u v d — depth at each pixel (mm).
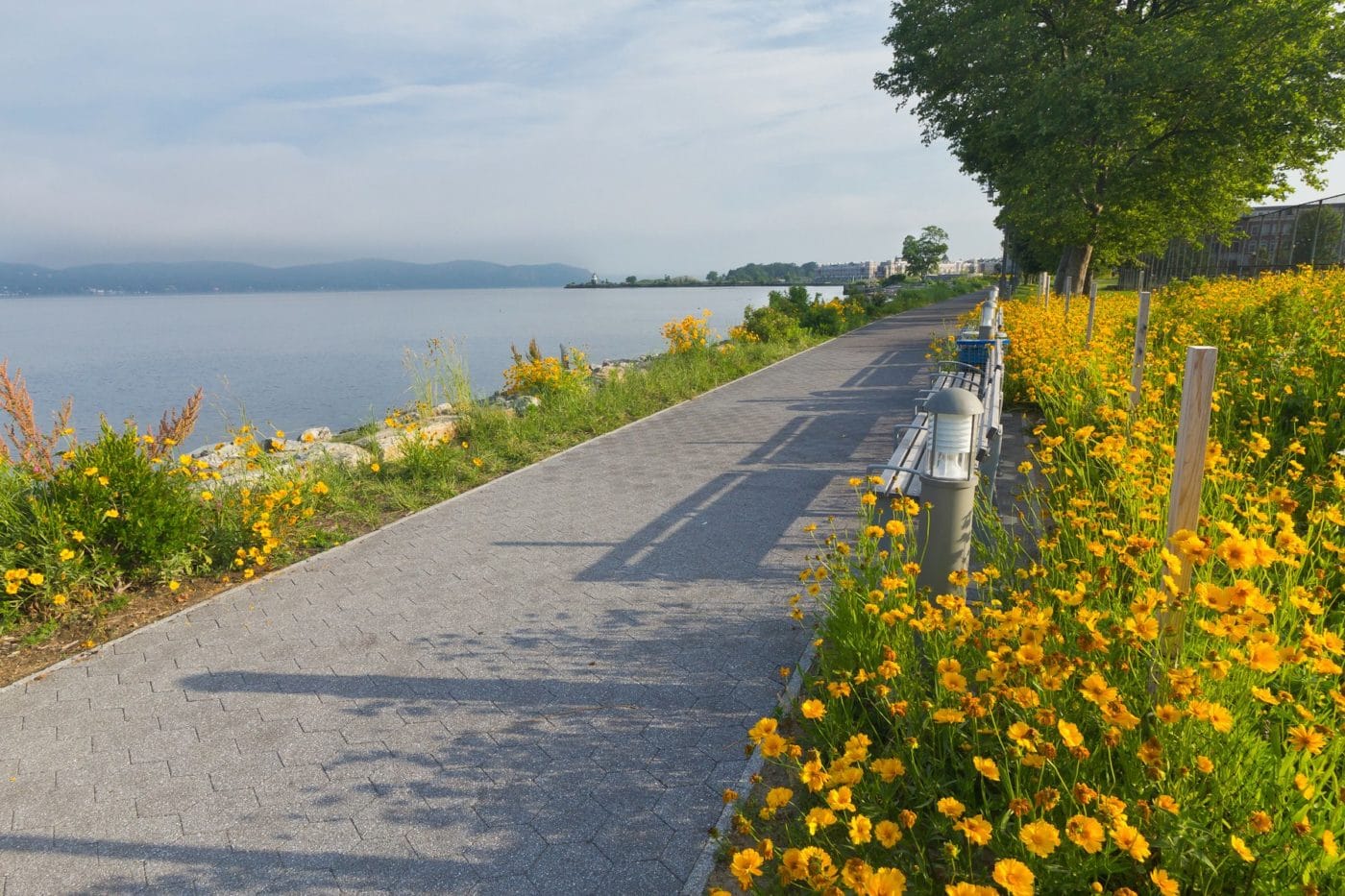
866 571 3408
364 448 8305
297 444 8859
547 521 6070
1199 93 20312
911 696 2725
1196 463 2605
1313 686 2592
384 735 3240
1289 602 2732
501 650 3938
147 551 4891
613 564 5062
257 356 38812
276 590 4926
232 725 3367
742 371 14945
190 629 4387
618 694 3455
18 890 2467
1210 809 2102
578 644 3949
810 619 4043
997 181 24141
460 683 3635
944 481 3326
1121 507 4133
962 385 8984
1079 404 6840
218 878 2484
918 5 24375
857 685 2977
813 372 14547
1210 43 19328
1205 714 2047
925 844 2225
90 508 4789
